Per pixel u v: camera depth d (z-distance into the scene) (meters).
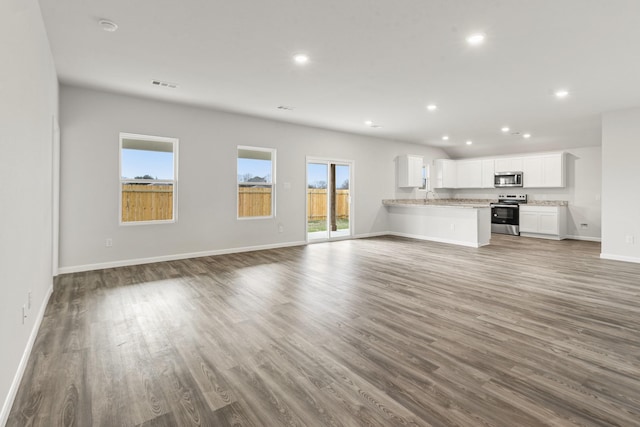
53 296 3.63
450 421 1.68
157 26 2.94
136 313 3.15
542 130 7.20
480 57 3.52
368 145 8.38
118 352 2.40
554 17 2.71
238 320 3.00
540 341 2.58
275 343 2.56
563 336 2.67
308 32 3.03
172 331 2.76
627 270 4.85
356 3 2.55
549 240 7.96
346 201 8.16
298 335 2.70
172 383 2.02
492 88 4.51
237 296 3.67
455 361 2.29
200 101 5.27
